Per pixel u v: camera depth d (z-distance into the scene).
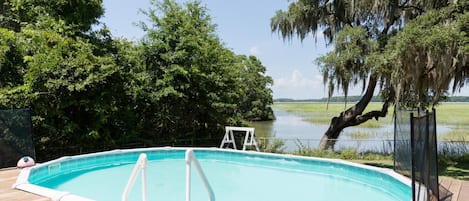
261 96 31.81
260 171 8.45
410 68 8.02
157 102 11.52
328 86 10.50
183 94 11.51
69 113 9.99
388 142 11.70
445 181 6.09
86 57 9.81
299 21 11.73
